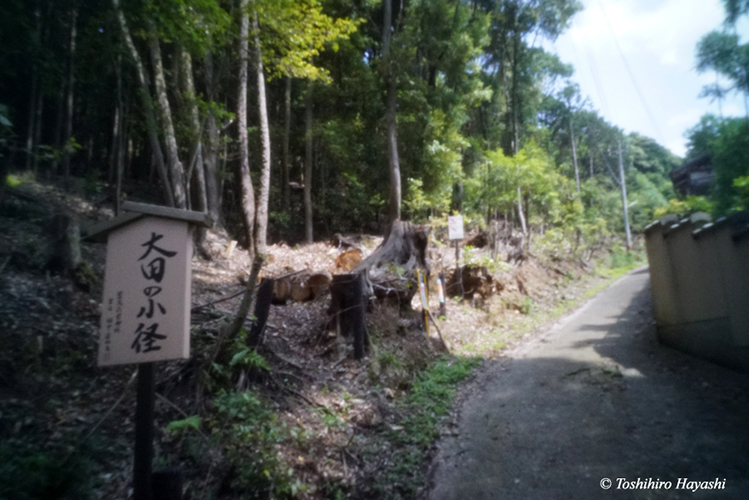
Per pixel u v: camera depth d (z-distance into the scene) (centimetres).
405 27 1505
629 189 3103
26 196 825
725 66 565
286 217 1490
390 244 1024
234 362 489
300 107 1739
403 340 820
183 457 414
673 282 719
